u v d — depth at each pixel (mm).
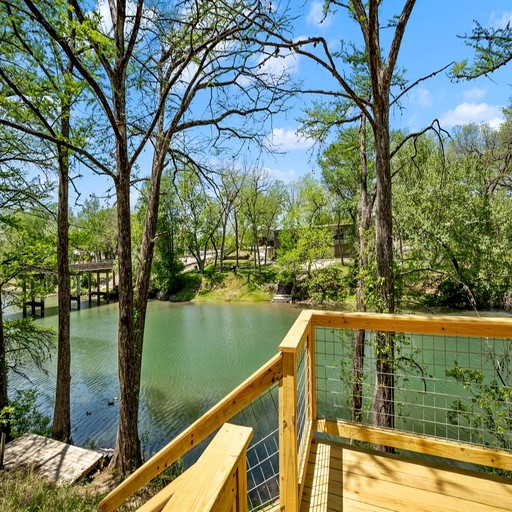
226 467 714
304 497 1767
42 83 4938
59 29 4008
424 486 1846
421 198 10125
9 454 5750
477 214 9961
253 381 1558
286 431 1546
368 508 1689
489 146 16078
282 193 30875
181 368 12367
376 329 2234
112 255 37375
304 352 2270
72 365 13078
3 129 6594
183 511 593
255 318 19938
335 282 15094
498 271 8977
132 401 5434
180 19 5609
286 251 24797
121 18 5348
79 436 8266
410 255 10148
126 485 1877
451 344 6066
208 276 28906
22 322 8586
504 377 4102
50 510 3725
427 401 5516
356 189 17547
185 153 6957
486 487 1836
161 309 23953
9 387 11406
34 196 7988
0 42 4820
